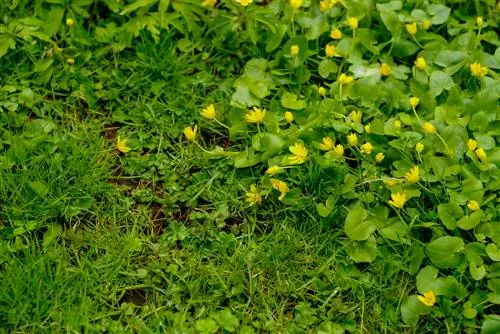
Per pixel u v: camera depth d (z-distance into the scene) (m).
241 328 1.28
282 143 1.39
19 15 1.54
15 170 1.40
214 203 1.39
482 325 1.25
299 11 1.55
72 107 1.48
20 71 1.50
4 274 1.29
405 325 1.28
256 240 1.36
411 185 1.36
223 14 1.54
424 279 1.29
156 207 1.40
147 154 1.44
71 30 1.54
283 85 1.50
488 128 1.42
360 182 1.38
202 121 1.47
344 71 1.52
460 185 1.36
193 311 1.30
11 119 1.45
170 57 1.52
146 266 1.34
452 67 1.48
